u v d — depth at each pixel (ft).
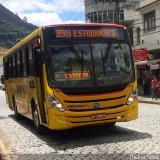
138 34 136.46
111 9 179.83
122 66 38.01
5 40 348.59
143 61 114.93
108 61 37.55
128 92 37.73
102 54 37.60
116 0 115.03
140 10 123.34
